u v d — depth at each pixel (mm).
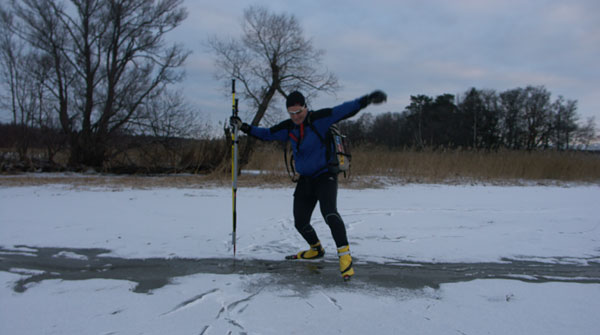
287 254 4148
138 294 2973
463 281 3354
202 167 14008
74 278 3346
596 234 5102
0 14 13594
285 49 13672
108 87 14773
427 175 12953
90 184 10297
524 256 4129
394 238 4852
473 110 48719
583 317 2625
